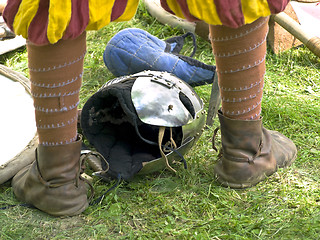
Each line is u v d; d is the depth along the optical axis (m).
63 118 1.77
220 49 1.83
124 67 2.78
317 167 2.29
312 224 1.87
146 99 2.01
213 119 2.59
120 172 2.08
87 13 1.49
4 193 2.09
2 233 1.84
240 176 2.09
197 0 1.53
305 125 2.64
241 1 1.56
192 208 2.02
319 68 3.26
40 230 1.88
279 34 3.37
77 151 1.89
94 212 1.98
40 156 1.86
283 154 2.25
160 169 2.23
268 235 1.85
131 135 2.24
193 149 2.42
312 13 3.57
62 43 1.61
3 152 2.19
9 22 1.58
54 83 1.68
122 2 1.56
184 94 2.15
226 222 1.91
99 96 2.08
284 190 2.10
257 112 2.00
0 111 2.44
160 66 2.70
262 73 1.90
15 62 3.21
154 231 1.89
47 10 1.50
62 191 1.90
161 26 3.71
